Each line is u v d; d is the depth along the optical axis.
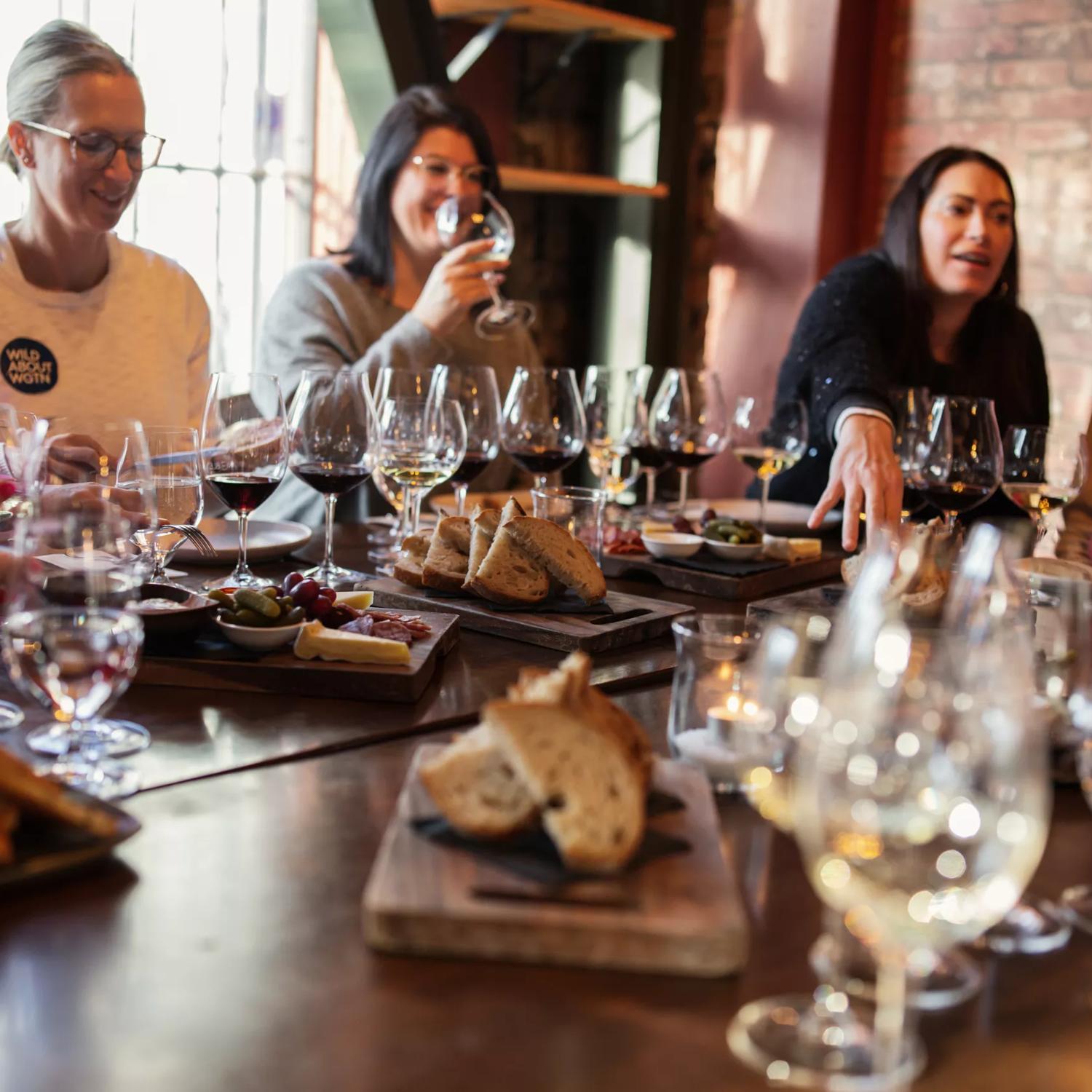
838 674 0.73
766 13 4.75
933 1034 0.77
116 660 1.01
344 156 4.15
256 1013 0.76
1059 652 1.15
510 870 0.86
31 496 1.46
